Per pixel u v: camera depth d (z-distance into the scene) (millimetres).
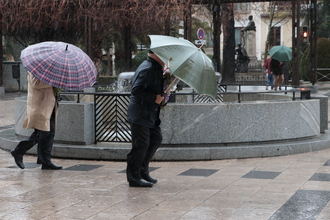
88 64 12758
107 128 15391
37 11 37156
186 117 14656
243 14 66938
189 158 14438
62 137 15344
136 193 10812
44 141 13398
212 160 14523
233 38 42188
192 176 12516
